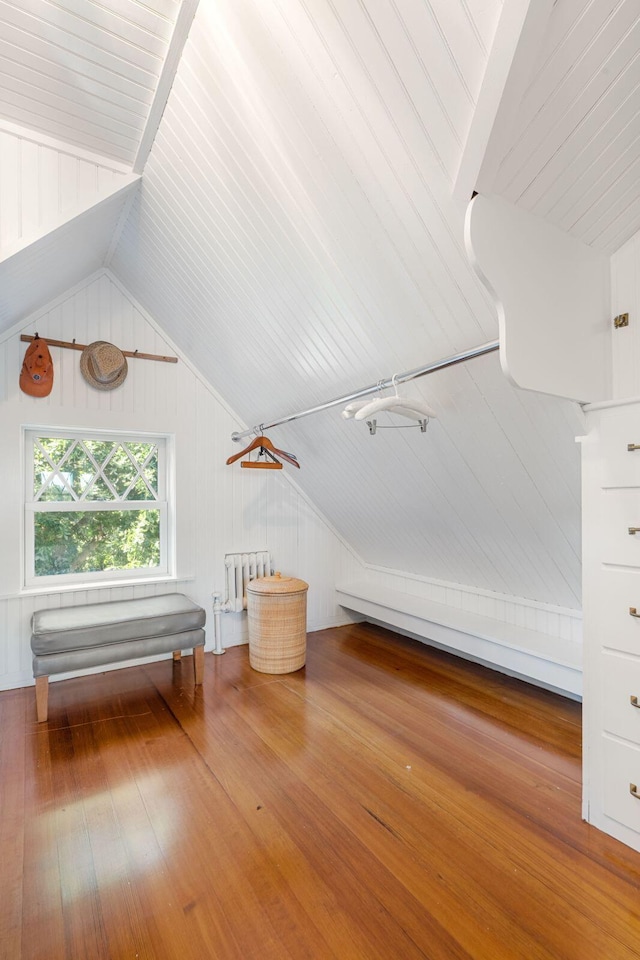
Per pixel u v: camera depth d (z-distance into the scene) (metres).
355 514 3.81
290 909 1.42
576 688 2.52
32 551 3.14
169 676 3.20
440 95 1.24
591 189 1.42
